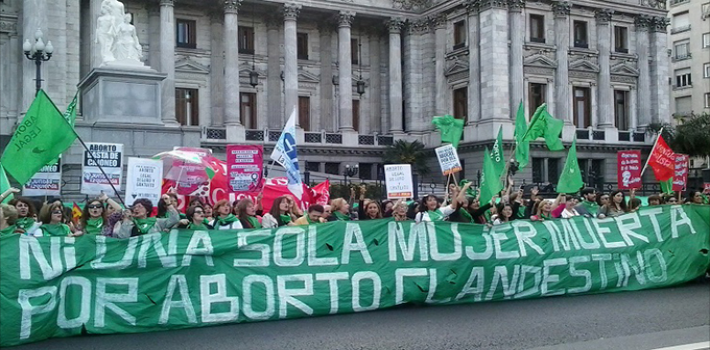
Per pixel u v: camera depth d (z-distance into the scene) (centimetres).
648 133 6216
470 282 1455
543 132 2203
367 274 1372
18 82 4722
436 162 6012
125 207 1520
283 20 5934
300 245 1333
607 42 6094
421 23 6247
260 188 1827
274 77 5991
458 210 1683
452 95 5984
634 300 1498
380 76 6444
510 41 5600
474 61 5659
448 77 6006
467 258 1454
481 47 5600
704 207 1708
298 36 6175
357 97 6381
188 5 5712
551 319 1302
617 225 1631
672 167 2175
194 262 1255
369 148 6019
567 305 1445
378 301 1377
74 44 4775
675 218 1675
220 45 5806
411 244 1415
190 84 5722
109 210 1498
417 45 6269
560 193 1916
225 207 1473
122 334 1194
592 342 1116
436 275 1422
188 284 1248
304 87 6156
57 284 1161
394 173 1959
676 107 8294
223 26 5822
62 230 1382
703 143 5941
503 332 1193
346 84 5944
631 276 1612
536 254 1519
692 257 1675
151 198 1684
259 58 5984
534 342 1121
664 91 6397
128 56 2836
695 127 6003
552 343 1113
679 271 1658
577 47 5978
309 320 1301
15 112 4719
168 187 2016
